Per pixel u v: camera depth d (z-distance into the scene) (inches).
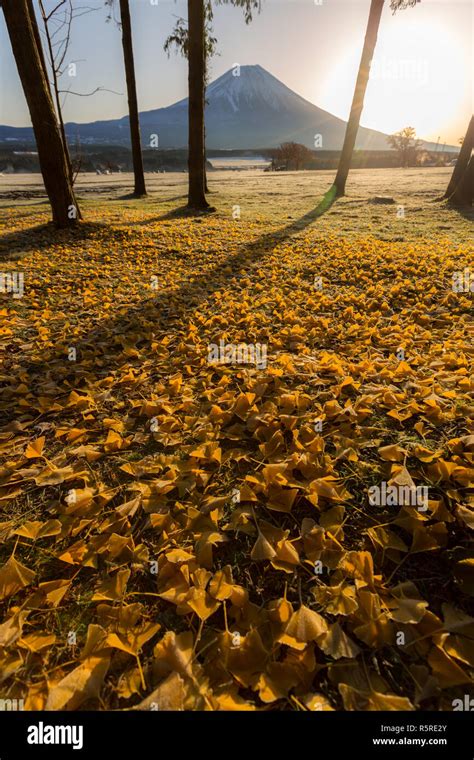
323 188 727.1
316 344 126.3
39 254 250.1
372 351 117.0
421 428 78.2
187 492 66.4
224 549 58.3
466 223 337.4
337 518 61.0
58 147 288.7
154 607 51.0
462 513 58.7
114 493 67.7
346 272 203.6
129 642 45.5
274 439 75.9
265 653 43.6
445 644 44.5
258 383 97.0
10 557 57.8
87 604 51.5
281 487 65.6
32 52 257.3
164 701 39.2
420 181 816.3
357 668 43.7
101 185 951.6
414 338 124.2
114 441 79.2
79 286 196.1
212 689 41.0
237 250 262.8
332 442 77.4
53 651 46.4
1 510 66.8
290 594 51.9
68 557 55.3
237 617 48.6
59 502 67.4
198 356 117.9
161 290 187.5
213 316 148.9
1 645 45.4
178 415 89.1
